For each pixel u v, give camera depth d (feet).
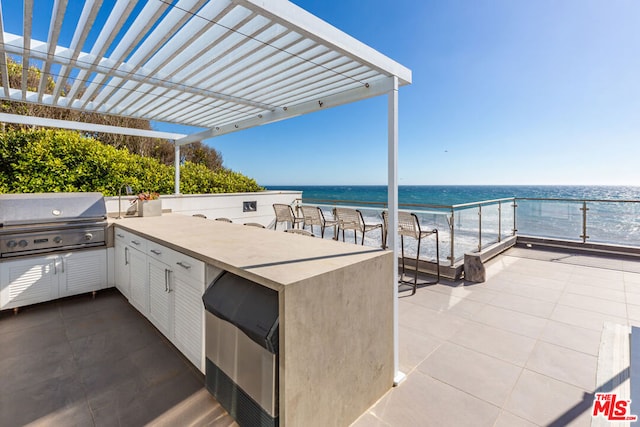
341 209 14.66
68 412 5.51
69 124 13.51
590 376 6.51
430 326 8.91
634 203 16.28
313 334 4.55
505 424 5.23
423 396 6.00
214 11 5.60
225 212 18.70
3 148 13.46
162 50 7.64
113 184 16.20
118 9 5.83
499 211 17.98
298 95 10.09
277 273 4.65
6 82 9.39
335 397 4.99
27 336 8.21
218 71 8.24
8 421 5.27
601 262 15.52
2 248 9.04
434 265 13.64
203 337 6.11
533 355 7.36
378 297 5.93
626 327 8.68
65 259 10.14
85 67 7.91
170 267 7.24
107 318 9.34
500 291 11.75
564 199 18.21
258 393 4.65
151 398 5.92
